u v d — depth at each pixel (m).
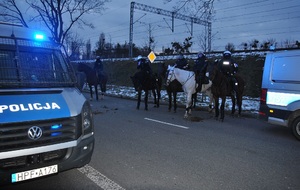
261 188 3.94
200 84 9.55
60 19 22.69
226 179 4.23
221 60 9.67
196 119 9.25
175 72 10.04
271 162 5.05
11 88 3.65
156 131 7.42
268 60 7.23
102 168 4.58
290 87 6.72
